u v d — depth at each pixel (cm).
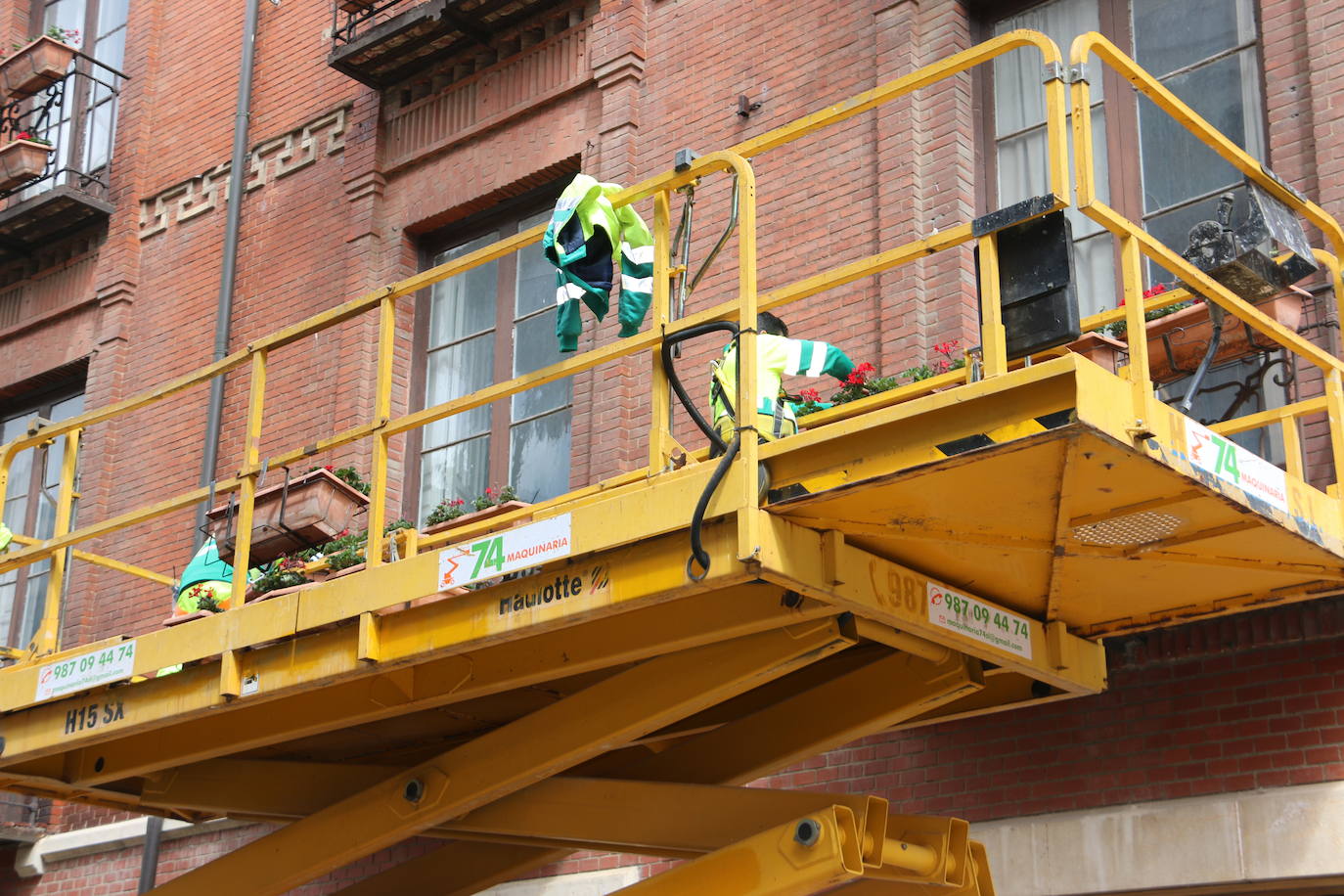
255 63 1521
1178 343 763
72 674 752
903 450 529
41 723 766
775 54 1150
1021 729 873
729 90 1166
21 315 1625
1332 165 862
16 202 1575
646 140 1202
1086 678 674
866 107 602
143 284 1536
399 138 1377
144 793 821
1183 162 968
